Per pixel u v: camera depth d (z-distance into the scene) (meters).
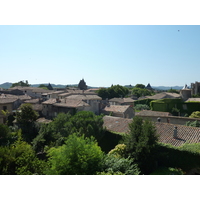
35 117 30.31
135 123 15.05
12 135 27.47
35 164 13.41
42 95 76.44
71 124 21.06
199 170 12.80
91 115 21.83
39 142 23.16
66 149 11.02
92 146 11.73
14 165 13.85
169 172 12.81
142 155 13.62
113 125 23.08
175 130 16.25
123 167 11.34
